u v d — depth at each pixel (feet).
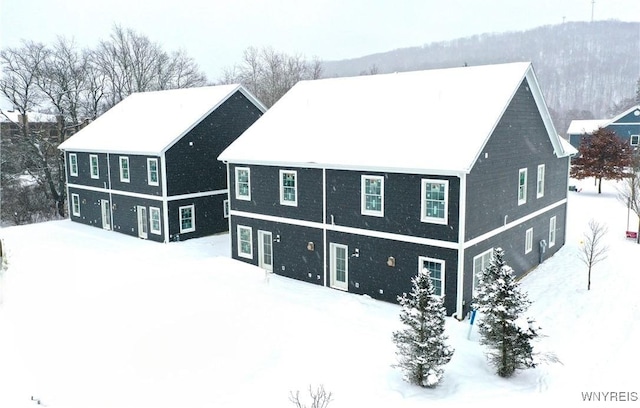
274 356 39.81
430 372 35.73
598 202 121.29
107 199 103.40
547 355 42.63
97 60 180.34
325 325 47.11
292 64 244.63
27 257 78.64
